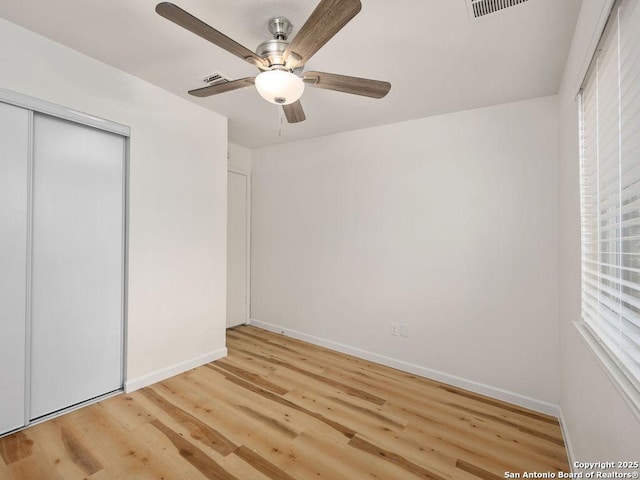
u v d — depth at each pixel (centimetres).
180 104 254
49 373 193
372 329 301
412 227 278
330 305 331
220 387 240
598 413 121
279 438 182
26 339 181
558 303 216
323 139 336
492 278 240
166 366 251
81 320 206
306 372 272
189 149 262
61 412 198
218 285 290
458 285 254
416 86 218
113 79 212
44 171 188
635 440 85
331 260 330
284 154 370
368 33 164
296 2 145
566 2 138
